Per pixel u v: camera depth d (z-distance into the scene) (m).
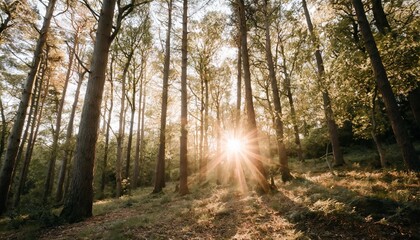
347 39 12.42
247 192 10.35
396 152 14.45
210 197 10.41
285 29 19.89
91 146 8.50
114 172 33.00
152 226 6.70
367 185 7.54
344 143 23.02
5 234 6.99
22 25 12.15
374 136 11.02
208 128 20.70
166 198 11.77
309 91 12.20
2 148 24.25
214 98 26.69
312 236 5.00
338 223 5.26
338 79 10.54
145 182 39.50
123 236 5.73
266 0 14.85
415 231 4.45
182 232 6.05
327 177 10.90
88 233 6.24
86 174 8.30
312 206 6.20
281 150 12.73
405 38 8.66
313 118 12.60
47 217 7.54
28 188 34.22
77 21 18.19
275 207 7.03
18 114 11.65
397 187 6.78
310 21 16.62
